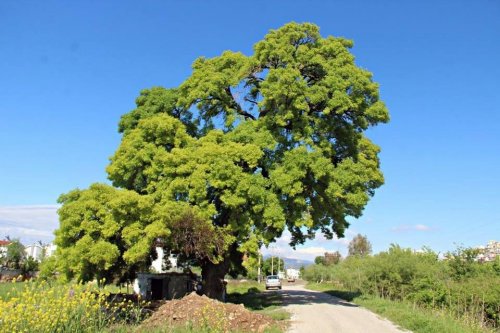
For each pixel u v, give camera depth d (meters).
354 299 30.97
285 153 25.95
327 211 29.50
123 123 30.19
